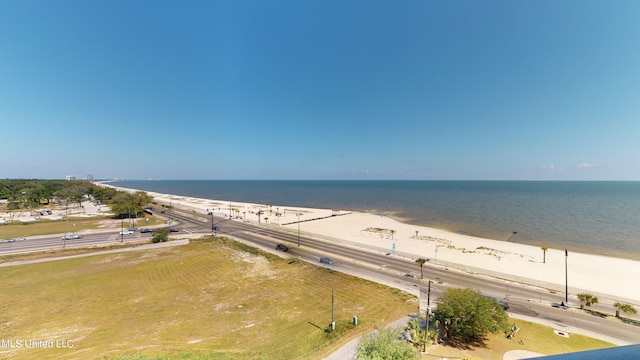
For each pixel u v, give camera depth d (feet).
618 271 193.67
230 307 138.72
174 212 440.86
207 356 100.68
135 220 359.87
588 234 300.40
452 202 590.55
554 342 111.55
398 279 173.68
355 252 231.91
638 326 123.75
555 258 222.28
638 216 390.63
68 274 178.81
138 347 106.42
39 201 466.70
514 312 135.64
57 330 118.42
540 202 563.07
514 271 191.62
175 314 131.95
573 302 146.51
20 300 144.66
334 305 140.36
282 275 179.42
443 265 200.54
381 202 624.18
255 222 366.43
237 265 196.85
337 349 105.19
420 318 127.54
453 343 110.01
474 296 118.32
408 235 304.91
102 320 126.41
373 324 122.31
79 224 329.72
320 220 396.37
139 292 154.92
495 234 310.04
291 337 113.60
